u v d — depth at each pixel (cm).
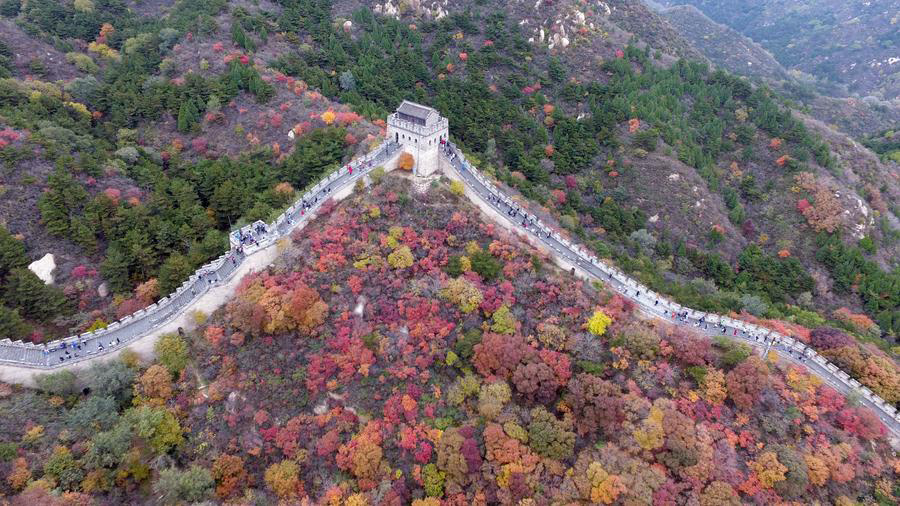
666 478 9000
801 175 18750
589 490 8912
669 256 16400
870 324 14850
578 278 12200
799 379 10462
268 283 10906
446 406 10025
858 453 9725
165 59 18312
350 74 19050
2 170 12525
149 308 10875
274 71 18038
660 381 10212
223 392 10012
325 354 10344
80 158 13738
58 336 10831
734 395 9981
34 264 11425
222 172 14238
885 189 19988
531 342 10612
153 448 9338
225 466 9250
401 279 11288
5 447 8644
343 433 9762
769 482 9200
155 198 13138
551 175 18162
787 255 17212
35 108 15225
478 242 12338
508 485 9000
